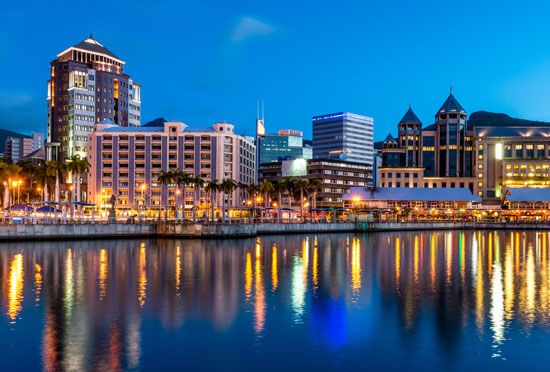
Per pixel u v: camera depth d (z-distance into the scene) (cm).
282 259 9906
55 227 13538
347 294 6219
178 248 12019
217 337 4428
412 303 5706
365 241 15050
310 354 4019
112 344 4231
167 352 4053
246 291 6394
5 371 3653
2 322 4859
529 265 9138
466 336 4456
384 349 4128
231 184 19988
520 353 4028
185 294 6184
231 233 15225
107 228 14388
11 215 14125
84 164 17125
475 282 7131
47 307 5462
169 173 18550
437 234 19675
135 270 8194
